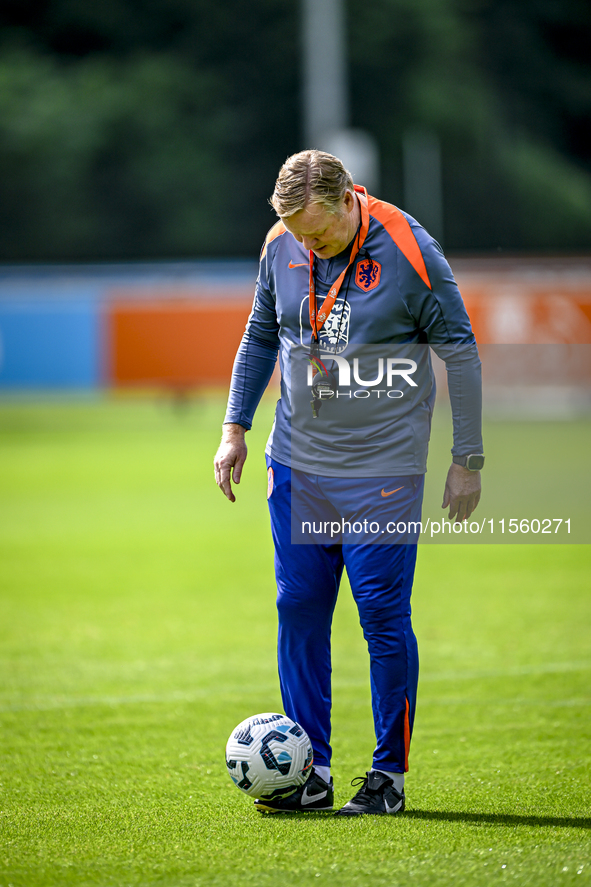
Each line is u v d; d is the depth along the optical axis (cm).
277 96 15675
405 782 1377
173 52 15850
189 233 14612
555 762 1447
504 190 16662
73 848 1162
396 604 1234
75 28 16038
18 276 7469
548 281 6644
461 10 17650
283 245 1271
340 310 1225
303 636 1277
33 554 3356
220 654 2170
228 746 1274
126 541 3575
